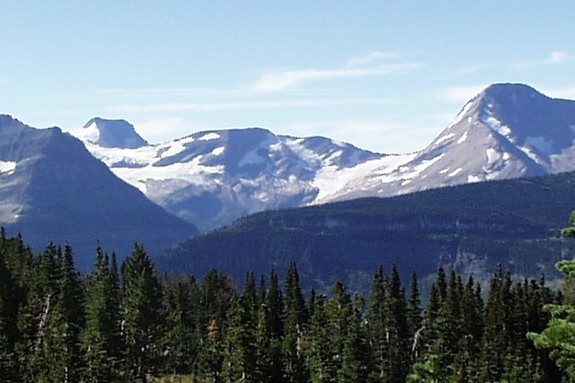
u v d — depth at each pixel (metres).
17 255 163.88
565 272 35.53
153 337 147.25
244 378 115.12
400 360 137.75
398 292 156.25
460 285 165.50
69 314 128.88
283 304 168.38
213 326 157.38
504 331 140.50
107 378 118.19
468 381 114.69
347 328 142.75
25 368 117.62
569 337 34.34
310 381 131.12
